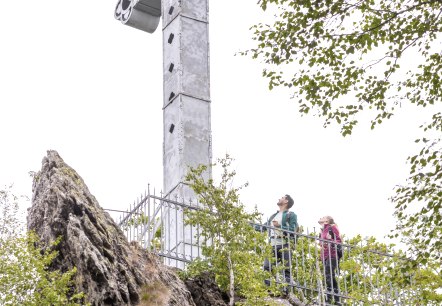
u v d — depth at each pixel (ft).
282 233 65.16
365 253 67.67
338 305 64.95
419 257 51.24
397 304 65.21
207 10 75.36
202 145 70.08
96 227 56.54
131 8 80.12
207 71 73.10
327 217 69.15
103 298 52.95
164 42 74.79
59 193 57.57
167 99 72.38
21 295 51.70
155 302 54.90
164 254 61.21
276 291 61.46
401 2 53.47
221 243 60.75
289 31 52.70
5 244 53.11
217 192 61.26
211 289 60.08
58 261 55.72
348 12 52.65
